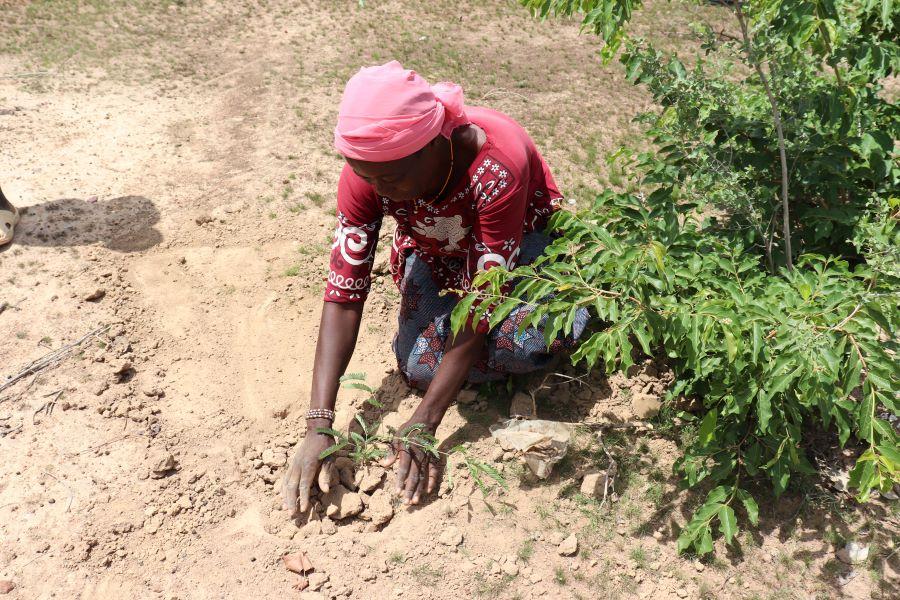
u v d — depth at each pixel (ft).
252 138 17.42
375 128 7.70
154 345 11.80
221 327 12.22
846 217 10.30
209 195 15.20
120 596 8.66
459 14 24.90
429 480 9.78
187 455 10.20
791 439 8.70
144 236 13.93
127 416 10.63
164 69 21.06
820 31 9.25
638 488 9.83
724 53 10.58
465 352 9.51
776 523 9.37
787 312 8.51
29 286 12.73
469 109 9.21
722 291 9.50
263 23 24.16
